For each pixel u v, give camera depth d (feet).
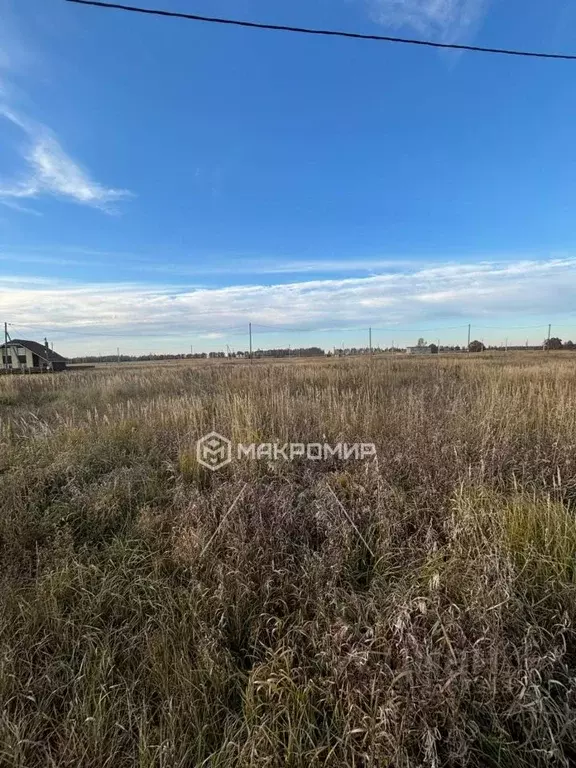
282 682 6.14
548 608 6.89
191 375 43.86
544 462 12.41
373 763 5.11
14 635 7.22
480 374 36.96
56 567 8.96
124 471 13.78
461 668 5.67
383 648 6.44
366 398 21.66
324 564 8.66
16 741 5.52
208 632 7.22
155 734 5.74
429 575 7.84
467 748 5.16
